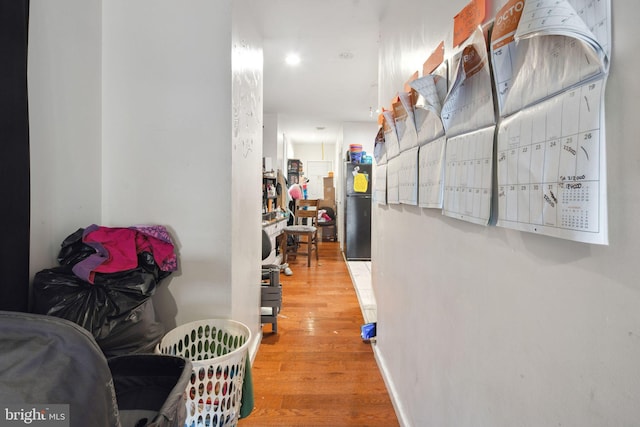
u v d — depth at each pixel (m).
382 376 1.82
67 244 1.20
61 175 1.26
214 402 1.19
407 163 1.33
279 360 2.01
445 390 0.96
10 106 0.92
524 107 0.57
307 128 6.00
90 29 1.42
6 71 0.91
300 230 4.55
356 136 5.48
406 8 1.45
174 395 0.71
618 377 0.40
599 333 0.43
